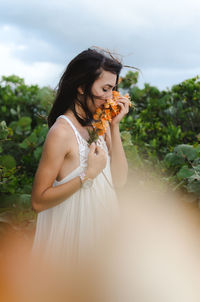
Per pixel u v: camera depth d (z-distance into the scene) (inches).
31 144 141.1
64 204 67.9
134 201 103.2
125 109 72.2
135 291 72.7
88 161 65.5
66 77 68.7
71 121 68.1
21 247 100.1
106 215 69.4
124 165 76.3
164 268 79.8
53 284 69.5
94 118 67.9
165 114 157.8
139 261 76.9
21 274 88.0
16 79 211.6
